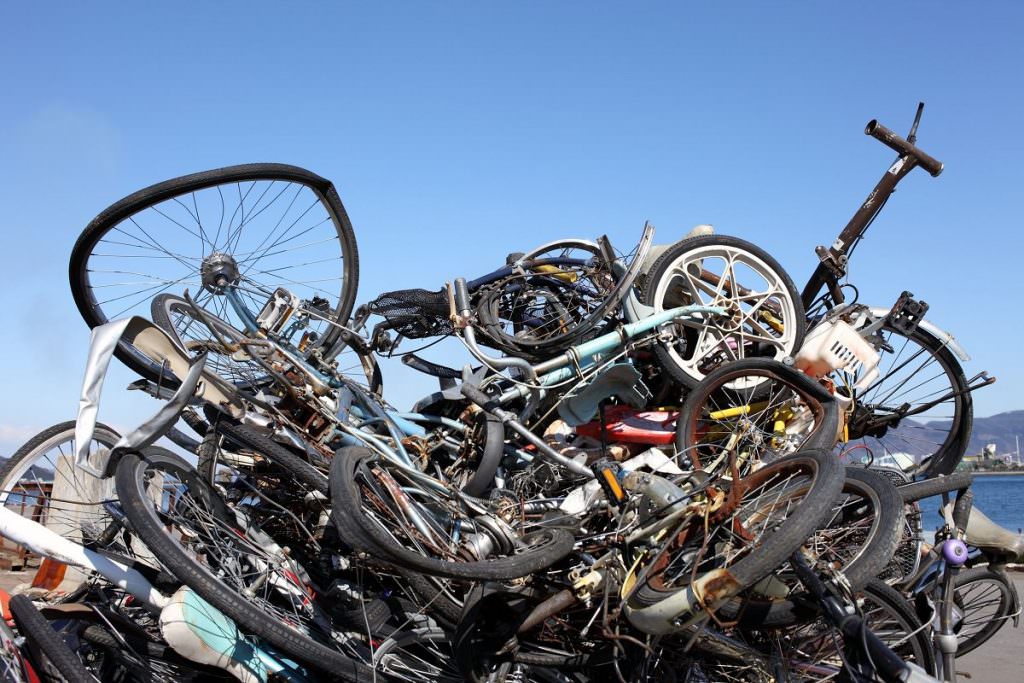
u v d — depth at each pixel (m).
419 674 4.53
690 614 3.51
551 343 5.70
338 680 4.32
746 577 3.31
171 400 4.07
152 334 4.19
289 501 4.76
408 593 4.47
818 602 3.59
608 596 4.13
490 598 4.32
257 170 4.89
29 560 7.38
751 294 6.08
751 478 4.11
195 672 4.36
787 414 5.86
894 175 6.50
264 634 3.85
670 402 6.24
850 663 3.62
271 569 4.32
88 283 4.93
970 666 6.25
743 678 4.60
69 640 4.38
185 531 4.18
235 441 4.46
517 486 5.75
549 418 6.15
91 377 3.99
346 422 4.74
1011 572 8.76
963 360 6.37
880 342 6.39
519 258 6.35
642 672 4.27
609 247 6.00
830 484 3.55
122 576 4.16
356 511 3.67
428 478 4.52
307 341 5.05
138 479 3.97
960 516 5.11
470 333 5.52
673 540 3.95
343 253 5.55
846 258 6.54
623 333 5.64
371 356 5.72
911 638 4.70
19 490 5.20
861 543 4.03
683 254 5.97
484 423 5.42
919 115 6.57
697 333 6.16
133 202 4.63
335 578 4.59
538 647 4.42
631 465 5.46
